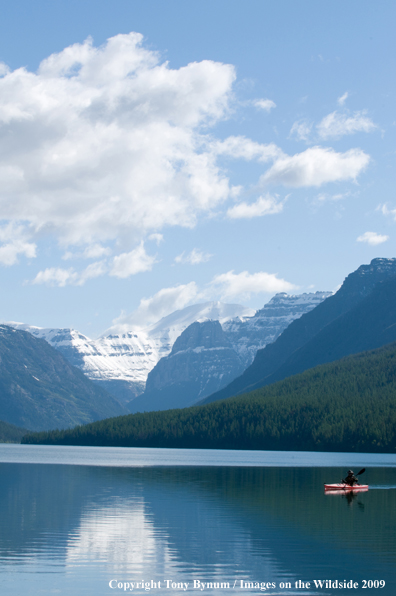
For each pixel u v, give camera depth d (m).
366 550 61.03
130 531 69.31
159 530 70.25
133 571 52.56
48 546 60.84
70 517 77.88
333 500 99.38
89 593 46.56
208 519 78.31
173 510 85.88
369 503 95.94
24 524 72.25
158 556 57.78
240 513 83.62
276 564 55.56
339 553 59.72
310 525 74.56
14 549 59.34
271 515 82.12
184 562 55.81
